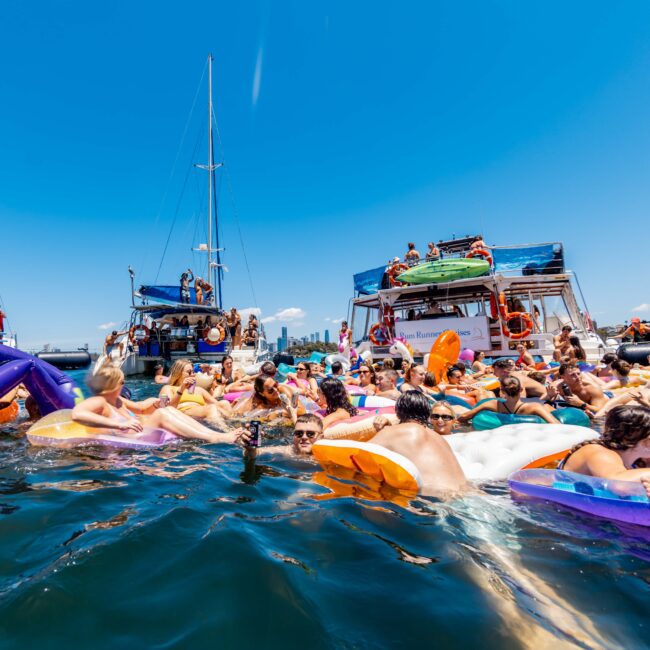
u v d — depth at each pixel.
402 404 3.80
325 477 3.60
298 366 9.12
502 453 3.84
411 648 1.52
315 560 2.15
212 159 30.55
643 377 8.71
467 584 1.96
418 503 2.98
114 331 18.16
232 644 1.52
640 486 2.61
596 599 1.85
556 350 12.57
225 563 2.06
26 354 5.82
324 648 1.51
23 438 4.94
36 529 2.44
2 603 1.70
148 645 1.51
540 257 16.59
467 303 18.91
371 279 19.06
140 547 2.21
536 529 2.56
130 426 4.74
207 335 19.08
